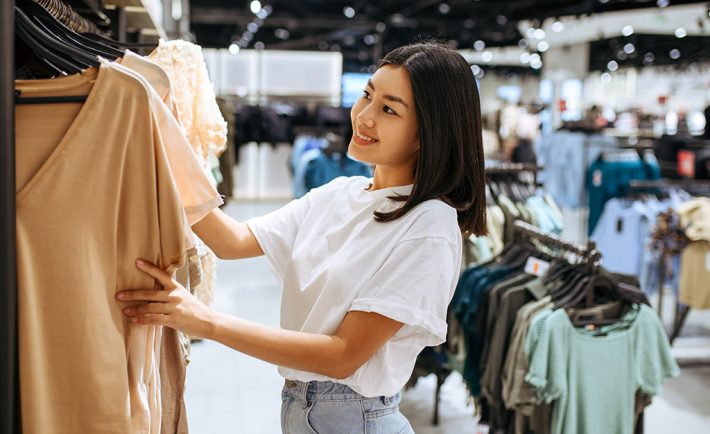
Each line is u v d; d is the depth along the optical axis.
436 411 3.47
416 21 10.15
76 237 1.04
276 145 10.07
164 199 1.07
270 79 11.84
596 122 7.05
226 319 1.15
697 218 4.27
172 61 1.66
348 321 1.25
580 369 2.45
